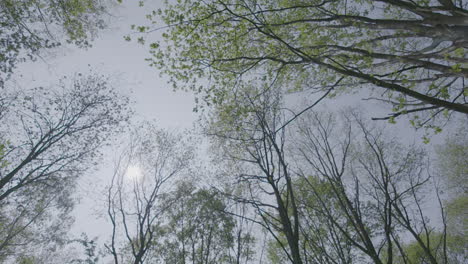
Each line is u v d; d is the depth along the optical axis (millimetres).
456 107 5168
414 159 11719
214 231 13938
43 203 17859
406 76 7090
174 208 15609
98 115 16469
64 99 15570
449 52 6504
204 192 13555
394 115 5797
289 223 7895
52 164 15742
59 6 10391
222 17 8234
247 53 9258
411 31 6621
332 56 7586
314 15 8320
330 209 11203
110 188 14539
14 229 17953
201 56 8680
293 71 9477
